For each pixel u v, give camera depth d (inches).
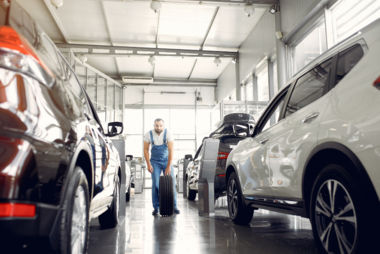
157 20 380.5
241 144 135.0
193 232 120.7
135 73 588.7
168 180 173.2
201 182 176.4
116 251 91.1
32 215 38.3
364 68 60.3
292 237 108.3
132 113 626.2
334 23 237.0
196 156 278.1
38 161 39.7
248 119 217.0
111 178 110.2
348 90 62.6
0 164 36.1
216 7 348.8
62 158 46.3
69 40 428.8
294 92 93.9
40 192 40.1
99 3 336.8
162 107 629.3
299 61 299.9
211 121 467.5
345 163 61.0
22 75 40.3
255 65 394.6
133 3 336.8
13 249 39.1
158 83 622.8
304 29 276.1
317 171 73.1
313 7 245.1
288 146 84.5
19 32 42.7
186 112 637.9
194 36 427.8
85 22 382.0
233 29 406.0
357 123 56.3
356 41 66.7
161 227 133.9
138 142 621.0
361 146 54.4
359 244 54.6
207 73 593.3
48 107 44.8
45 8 344.2
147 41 441.1
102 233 120.4
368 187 53.2
